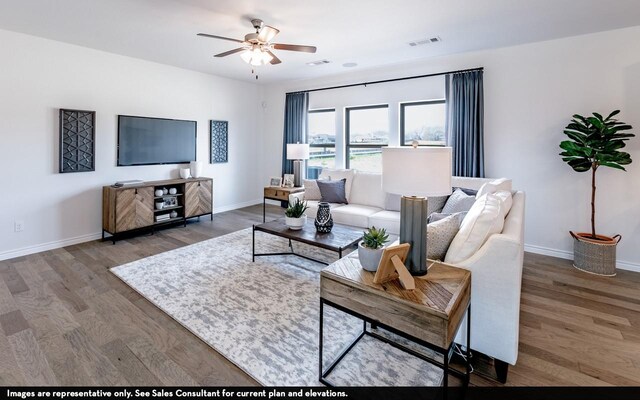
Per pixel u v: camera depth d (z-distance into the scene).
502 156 4.09
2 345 2.01
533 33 3.50
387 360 1.93
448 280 1.62
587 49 3.51
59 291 2.77
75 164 4.06
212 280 3.01
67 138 3.97
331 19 3.14
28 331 2.16
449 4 2.81
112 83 4.37
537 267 3.46
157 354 1.95
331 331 2.21
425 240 1.67
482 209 1.91
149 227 4.60
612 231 3.53
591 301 2.68
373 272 1.72
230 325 2.26
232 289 2.83
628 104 3.36
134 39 3.77
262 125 6.79
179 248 3.97
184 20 3.19
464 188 3.58
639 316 2.43
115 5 2.85
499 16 3.06
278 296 2.71
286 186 5.66
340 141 5.65
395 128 5.00
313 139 6.19
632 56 3.31
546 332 2.22
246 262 3.50
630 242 3.44
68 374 1.77
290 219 3.36
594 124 3.14
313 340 2.10
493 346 1.71
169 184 4.75
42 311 2.43
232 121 6.17
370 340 2.13
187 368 1.83
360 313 1.59
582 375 1.80
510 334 1.66
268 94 6.65
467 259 1.79
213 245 4.11
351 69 5.20
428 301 1.41
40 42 3.71
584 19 3.12
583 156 3.26
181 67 5.15
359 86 5.32
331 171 4.98
